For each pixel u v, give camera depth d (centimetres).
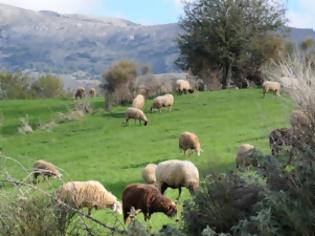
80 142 4284
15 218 884
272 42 6919
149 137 4200
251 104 5131
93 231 956
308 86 810
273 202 751
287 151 837
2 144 4478
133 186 1762
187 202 866
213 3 6994
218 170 893
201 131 4188
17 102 6731
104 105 5828
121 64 5994
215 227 809
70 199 984
